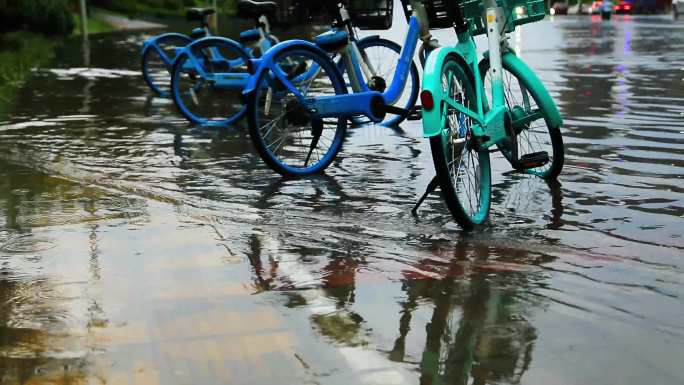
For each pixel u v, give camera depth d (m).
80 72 16.05
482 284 3.85
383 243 4.63
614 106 9.71
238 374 2.92
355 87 7.08
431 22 5.84
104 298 3.75
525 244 4.54
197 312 3.54
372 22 7.45
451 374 2.88
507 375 2.87
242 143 8.26
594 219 5.04
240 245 4.61
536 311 3.47
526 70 5.89
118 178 6.52
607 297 3.63
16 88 13.37
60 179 6.48
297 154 7.54
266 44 9.95
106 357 3.09
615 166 6.49
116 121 9.80
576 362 2.96
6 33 27.22
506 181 6.16
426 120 4.71
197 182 6.40
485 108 5.54
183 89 12.88
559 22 41.81
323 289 3.82
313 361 3.01
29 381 2.90
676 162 6.58
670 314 3.42
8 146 8.02
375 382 2.83
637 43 22.22
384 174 6.61
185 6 61.69
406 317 3.44
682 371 2.88
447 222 5.09
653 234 4.68
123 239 4.75
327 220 5.19
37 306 3.65
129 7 50.06
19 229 4.99
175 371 2.96
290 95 7.03
